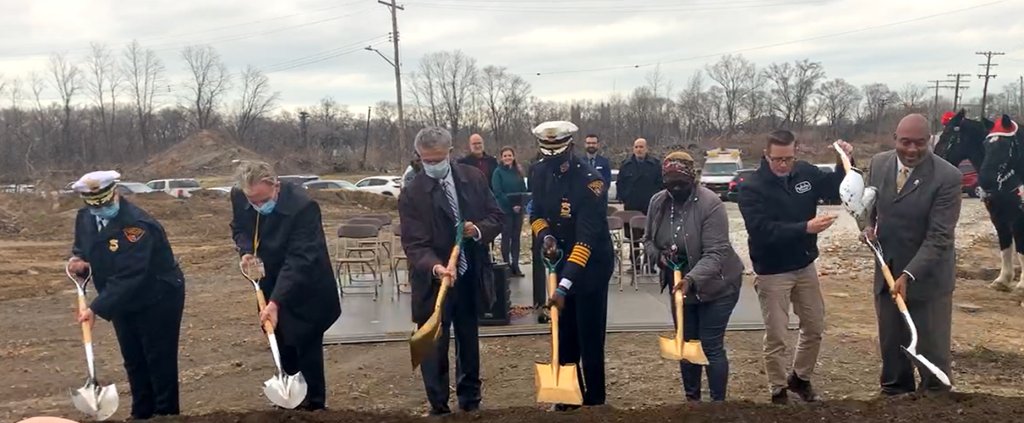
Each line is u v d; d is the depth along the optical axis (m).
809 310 5.32
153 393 5.17
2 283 12.93
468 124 68.56
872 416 4.09
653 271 10.55
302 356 5.01
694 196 5.09
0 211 23.06
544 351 7.40
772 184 5.17
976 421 3.96
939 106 82.88
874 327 8.39
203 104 72.38
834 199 5.29
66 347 8.34
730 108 77.44
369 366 7.14
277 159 60.81
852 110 80.25
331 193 30.19
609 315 8.50
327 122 82.06
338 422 4.32
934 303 4.81
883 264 4.77
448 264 4.74
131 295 4.73
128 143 67.94
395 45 35.94
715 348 5.09
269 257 4.89
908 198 4.80
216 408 6.18
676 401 5.97
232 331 8.88
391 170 59.56
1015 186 9.94
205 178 53.59
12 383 7.05
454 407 5.88
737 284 5.11
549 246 4.84
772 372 5.38
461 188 5.01
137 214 4.80
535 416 4.28
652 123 73.38
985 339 7.80
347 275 11.24
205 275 13.45
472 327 5.12
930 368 4.39
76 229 4.94
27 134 62.59
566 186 4.92
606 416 4.21
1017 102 92.06
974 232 17.47
